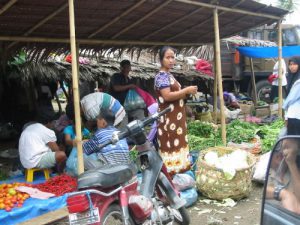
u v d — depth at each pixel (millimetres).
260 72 14445
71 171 4945
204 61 12836
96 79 10250
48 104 10492
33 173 5371
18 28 6242
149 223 3406
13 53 7156
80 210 2861
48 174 5262
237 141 6805
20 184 4605
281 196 1886
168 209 3750
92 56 8852
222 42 13367
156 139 5199
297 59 5867
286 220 1806
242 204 5047
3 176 5488
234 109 10859
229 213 4754
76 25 6695
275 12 7984
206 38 9516
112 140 3480
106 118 4922
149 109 6293
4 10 5035
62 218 4289
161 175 3818
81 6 5789
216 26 6746
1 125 10047
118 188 3217
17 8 5387
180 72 11852
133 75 10398
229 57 14391
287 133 4812
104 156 4438
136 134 3531
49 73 9203
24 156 5109
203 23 8094
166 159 4816
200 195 5316
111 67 10641
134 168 3537
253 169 5254
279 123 8023
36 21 6035
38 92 10422
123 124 6922
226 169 4930
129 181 3420
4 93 10109
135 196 3342
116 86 7934
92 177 3037
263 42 13953
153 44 8742
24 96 10156
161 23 7562
